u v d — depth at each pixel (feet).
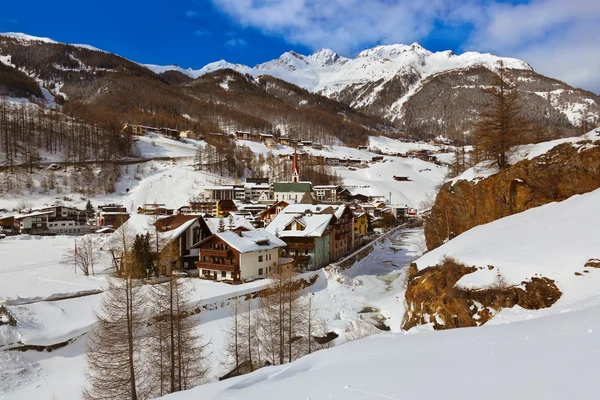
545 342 41.32
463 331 59.21
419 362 43.32
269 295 130.52
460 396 30.50
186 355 89.04
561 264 89.61
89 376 88.38
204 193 481.05
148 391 85.35
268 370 63.00
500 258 102.78
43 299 141.59
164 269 182.39
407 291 128.47
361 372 43.78
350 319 144.46
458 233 175.94
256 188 528.22
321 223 216.13
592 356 33.19
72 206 429.38
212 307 140.97
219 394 46.98
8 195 422.41
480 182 165.27
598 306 57.57
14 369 100.07
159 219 207.72
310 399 37.45
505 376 32.83
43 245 280.92
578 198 127.03
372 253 276.82
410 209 510.17
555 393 27.22
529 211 138.21
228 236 177.06
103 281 169.48
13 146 520.01
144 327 108.37
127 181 527.81
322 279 190.08
